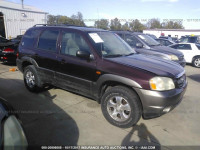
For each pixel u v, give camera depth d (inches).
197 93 193.3
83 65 129.3
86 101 159.0
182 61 271.4
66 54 141.5
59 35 150.5
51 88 188.7
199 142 107.1
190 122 129.7
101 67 121.0
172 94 108.1
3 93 171.9
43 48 160.1
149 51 254.7
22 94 171.0
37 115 131.3
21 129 75.3
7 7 644.1
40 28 170.1
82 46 134.3
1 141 63.2
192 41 568.1
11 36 676.1
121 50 147.4
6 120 71.5
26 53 172.7
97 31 150.1
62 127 117.3
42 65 159.5
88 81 129.0
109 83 123.7
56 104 151.3
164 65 126.0
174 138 110.3
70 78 139.7
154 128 120.3
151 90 105.0
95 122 124.9
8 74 246.1
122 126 117.4
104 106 123.8
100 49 130.0
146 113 110.7
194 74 298.2
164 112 111.2
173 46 407.8
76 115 133.6
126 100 113.1
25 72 177.2
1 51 297.4
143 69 111.5
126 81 110.0
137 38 273.7
